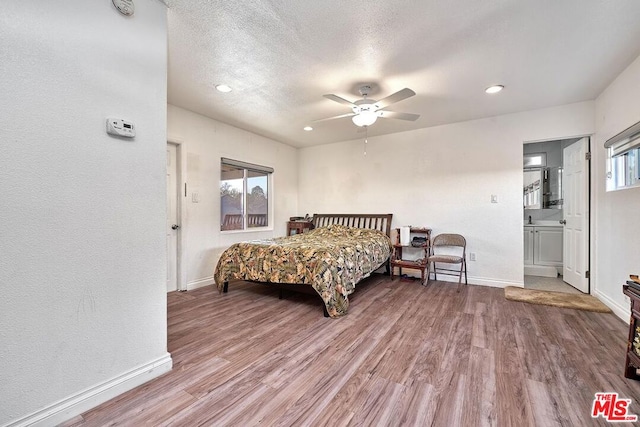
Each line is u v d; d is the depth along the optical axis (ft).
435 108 11.83
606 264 10.09
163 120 5.99
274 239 13.52
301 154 19.06
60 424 4.52
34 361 4.35
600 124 10.40
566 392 5.32
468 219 13.58
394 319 9.04
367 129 14.89
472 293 11.89
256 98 10.84
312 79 9.21
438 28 6.63
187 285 12.42
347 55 7.80
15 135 4.17
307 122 13.74
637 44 7.23
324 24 6.51
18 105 4.19
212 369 6.16
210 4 5.90
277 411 4.85
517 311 9.71
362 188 16.71
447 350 6.97
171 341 7.52
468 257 13.60
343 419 4.66
